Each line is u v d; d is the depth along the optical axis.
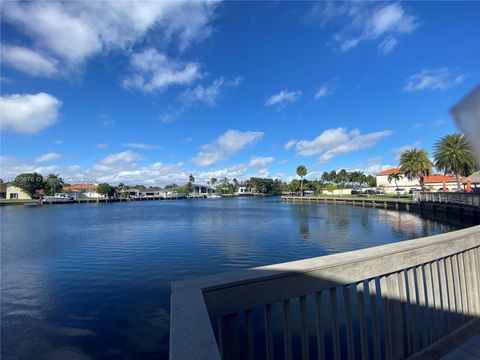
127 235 19.16
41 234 20.02
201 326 1.17
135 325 6.29
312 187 96.50
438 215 28.91
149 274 10.12
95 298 7.87
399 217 29.34
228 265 11.33
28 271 10.57
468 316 2.79
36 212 43.53
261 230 20.78
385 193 68.38
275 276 1.71
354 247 14.57
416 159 42.16
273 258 12.41
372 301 2.11
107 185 88.88
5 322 6.46
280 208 48.16
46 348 5.43
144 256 12.86
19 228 23.52
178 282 1.61
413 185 67.50
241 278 1.64
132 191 106.19
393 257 2.20
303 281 1.82
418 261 2.36
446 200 27.62
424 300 2.39
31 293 8.28
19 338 5.77
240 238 17.36
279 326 5.70
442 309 2.54
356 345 4.53
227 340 1.58
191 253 13.37
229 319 1.60
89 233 20.31
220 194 125.62
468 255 2.93
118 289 8.58
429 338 2.44
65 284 9.05
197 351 1.02
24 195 72.06
